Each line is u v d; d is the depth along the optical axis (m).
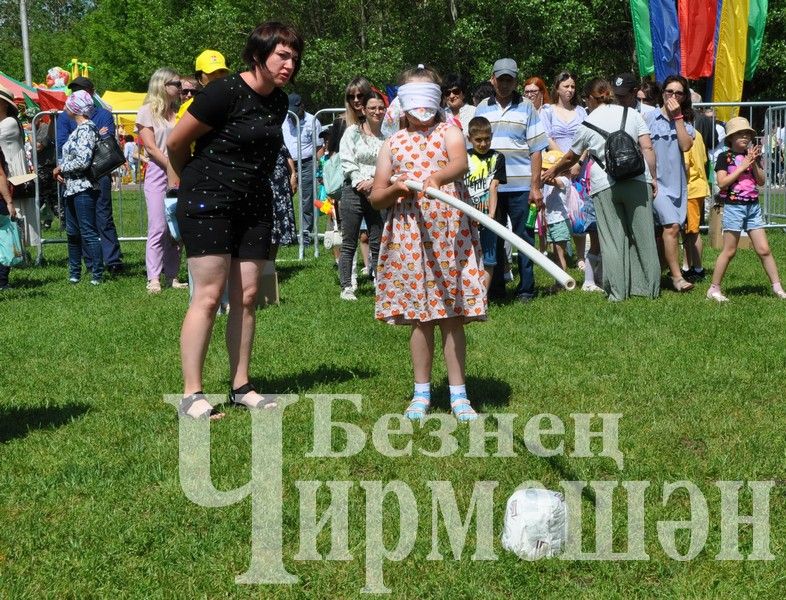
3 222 9.65
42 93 25.62
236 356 5.39
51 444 4.73
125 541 3.66
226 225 5.14
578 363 6.14
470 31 29.05
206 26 33.84
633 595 3.23
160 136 9.37
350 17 32.66
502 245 8.63
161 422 5.07
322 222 16.58
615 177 8.41
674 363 6.06
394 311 5.05
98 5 61.41
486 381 5.72
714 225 12.41
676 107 9.00
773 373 5.77
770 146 13.78
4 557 3.55
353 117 8.54
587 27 28.84
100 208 10.69
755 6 20.41
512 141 8.43
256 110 5.09
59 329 7.62
